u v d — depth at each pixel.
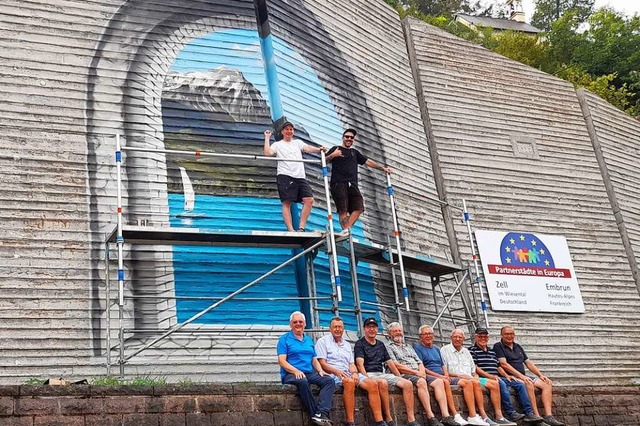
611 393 16.30
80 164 15.47
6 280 14.20
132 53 16.61
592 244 23.66
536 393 15.24
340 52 19.78
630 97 40.31
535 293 21.62
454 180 21.98
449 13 57.03
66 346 14.16
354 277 15.06
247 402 11.64
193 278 15.31
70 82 15.98
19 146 15.18
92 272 14.81
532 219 22.88
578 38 43.16
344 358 12.85
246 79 17.41
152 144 16.05
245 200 16.36
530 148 24.09
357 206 16.25
